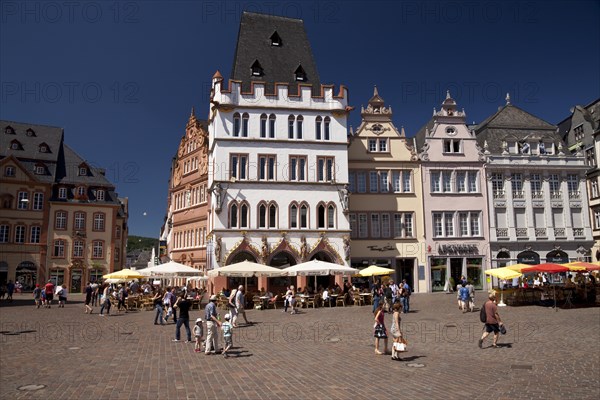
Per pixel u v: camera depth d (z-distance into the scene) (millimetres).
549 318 27250
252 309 37469
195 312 34125
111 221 69750
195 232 57844
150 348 18125
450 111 54875
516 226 53531
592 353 16328
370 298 40156
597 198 55781
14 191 65062
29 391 11570
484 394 11172
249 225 46688
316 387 11930
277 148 48531
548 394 11117
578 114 60875
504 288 38656
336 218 48438
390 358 15805
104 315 32500
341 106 50500
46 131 73125
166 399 10867
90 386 12055
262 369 14117
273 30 54781
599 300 36906
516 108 59531
